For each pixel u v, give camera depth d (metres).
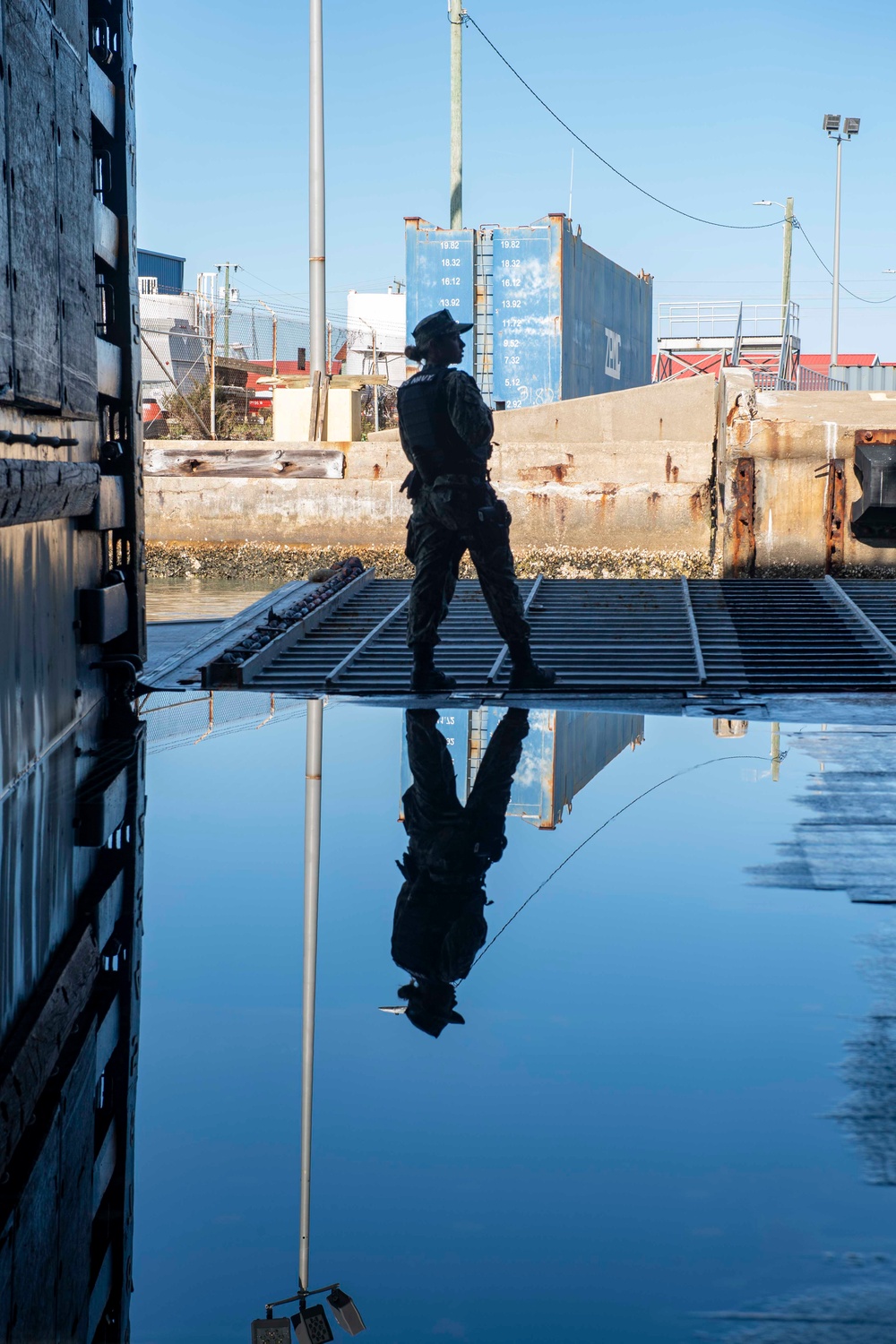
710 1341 1.62
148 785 5.61
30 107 5.34
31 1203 2.03
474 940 3.42
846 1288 1.74
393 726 7.17
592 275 35.31
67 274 6.21
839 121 37.22
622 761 6.06
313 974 3.14
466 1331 1.64
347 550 21.88
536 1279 1.77
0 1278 1.82
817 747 6.37
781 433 16.09
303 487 21.95
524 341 31.48
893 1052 2.61
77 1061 2.61
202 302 39.78
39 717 6.02
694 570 20.75
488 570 8.18
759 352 39.62
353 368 44.91
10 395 4.89
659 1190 2.03
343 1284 1.76
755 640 9.81
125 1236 1.92
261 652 9.16
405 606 11.38
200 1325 1.68
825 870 4.12
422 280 31.58
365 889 3.95
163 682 8.80
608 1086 2.44
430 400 7.75
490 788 5.48
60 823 4.86
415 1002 2.94
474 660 9.37
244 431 31.47
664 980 3.07
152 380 38.16
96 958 3.29
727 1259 1.83
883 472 15.17
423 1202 2.00
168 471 22.19
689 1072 2.51
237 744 6.64
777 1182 2.06
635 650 9.50
